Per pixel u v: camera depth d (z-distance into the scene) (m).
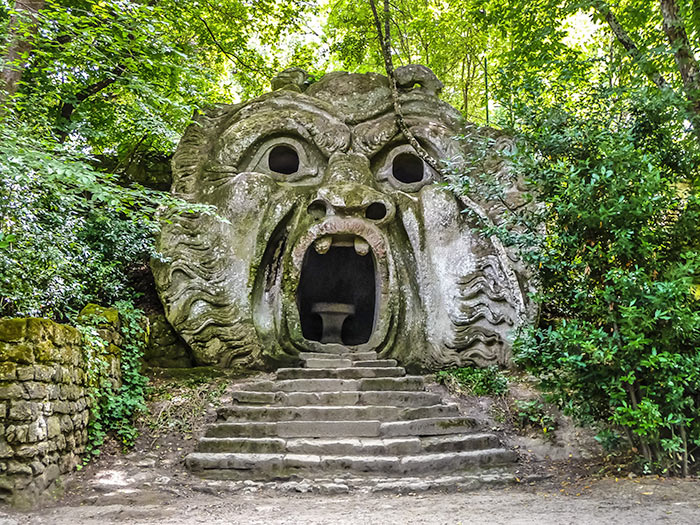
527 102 7.22
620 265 6.21
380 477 6.45
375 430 7.22
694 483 5.38
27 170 5.99
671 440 5.57
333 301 12.55
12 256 6.50
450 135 10.42
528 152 6.70
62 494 5.71
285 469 6.51
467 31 14.43
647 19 8.58
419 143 10.52
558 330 6.10
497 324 9.51
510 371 9.27
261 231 9.72
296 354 9.46
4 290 6.39
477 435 7.34
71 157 6.35
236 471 6.50
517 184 9.96
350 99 10.76
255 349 9.31
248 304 9.43
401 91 10.86
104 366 6.98
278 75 11.13
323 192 9.83
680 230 6.19
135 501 5.60
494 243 9.72
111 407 7.21
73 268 7.68
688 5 7.16
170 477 6.36
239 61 13.42
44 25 7.07
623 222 6.06
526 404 7.43
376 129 10.44
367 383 8.32
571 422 7.60
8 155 5.60
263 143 10.44
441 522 4.64
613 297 5.93
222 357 9.28
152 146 12.32
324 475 6.47
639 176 6.08
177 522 4.88
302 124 10.38
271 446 6.83
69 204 6.83
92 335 6.86
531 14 9.33
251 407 7.56
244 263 9.62
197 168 10.18
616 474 6.12
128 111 10.48
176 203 7.25
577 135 6.58
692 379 5.68
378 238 9.80
